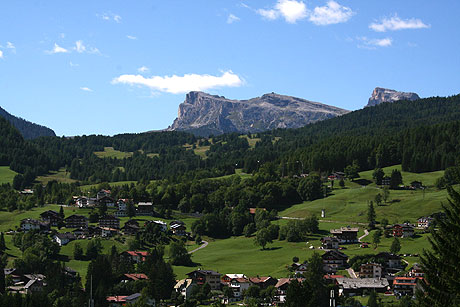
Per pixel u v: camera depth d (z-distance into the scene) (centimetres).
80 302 18912
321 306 18000
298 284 14838
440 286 7175
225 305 19188
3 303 17388
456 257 7019
